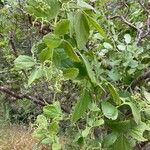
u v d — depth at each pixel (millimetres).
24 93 929
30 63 490
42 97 922
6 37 946
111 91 509
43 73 480
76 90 896
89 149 530
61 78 477
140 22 865
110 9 943
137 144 781
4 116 2322
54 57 478
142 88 637
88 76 489
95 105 501
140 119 530
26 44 989
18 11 883
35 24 836
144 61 690
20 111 2170
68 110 886
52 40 443
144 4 962
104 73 626
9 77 1021
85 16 451
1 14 915
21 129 2658
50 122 541
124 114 558
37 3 470
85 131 511
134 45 678
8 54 990
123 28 910
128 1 974
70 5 457
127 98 547
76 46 476
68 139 943
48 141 514
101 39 700
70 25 446
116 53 687
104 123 534
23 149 2484
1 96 1258
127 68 650
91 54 507
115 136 524
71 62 490
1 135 2598
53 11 467
